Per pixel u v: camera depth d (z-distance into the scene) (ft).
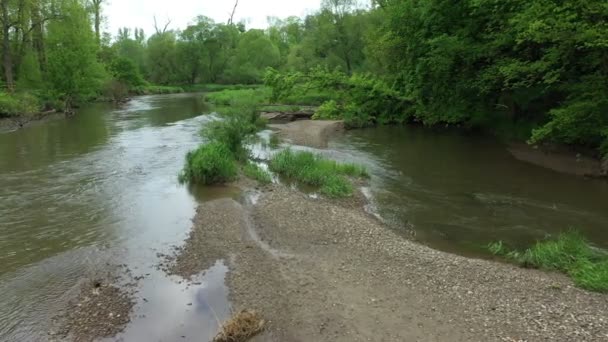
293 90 113.19
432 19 84.43
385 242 34.50
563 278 28.66
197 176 51.96
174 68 291.99
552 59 54.65
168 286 27.68
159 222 39.09
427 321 23.38
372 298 25.84
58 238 35.14
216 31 295.89
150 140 79.05
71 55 128.36
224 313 24.68
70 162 61.00
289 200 45.32
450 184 52.65
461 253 33.86
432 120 95.09
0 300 25.86
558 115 52.85
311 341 21.93
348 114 106.11
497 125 85.20
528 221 39.73
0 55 129.49
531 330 22.20
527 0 59.00
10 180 51.67
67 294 26.61
